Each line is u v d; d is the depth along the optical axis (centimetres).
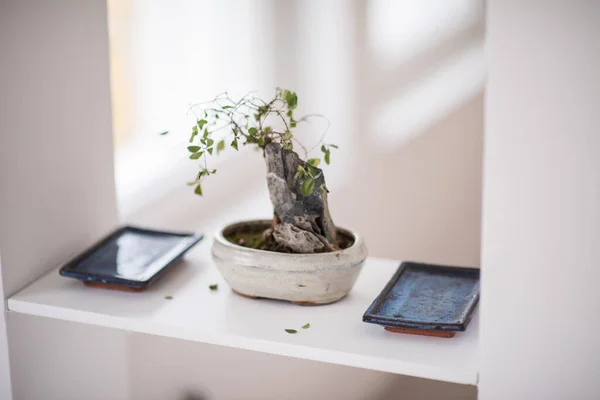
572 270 102
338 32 317
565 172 100
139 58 334
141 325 130
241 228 150
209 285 146
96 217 168
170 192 311
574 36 95
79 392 167
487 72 100
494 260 106
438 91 311
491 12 98
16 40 140
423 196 321
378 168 324
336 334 125
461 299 135
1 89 137
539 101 98
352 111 323
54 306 137
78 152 160
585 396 106
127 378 185
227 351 218
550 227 102
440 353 119
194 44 334
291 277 131
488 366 110
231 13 327
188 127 334
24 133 143
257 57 329
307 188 130
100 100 166
